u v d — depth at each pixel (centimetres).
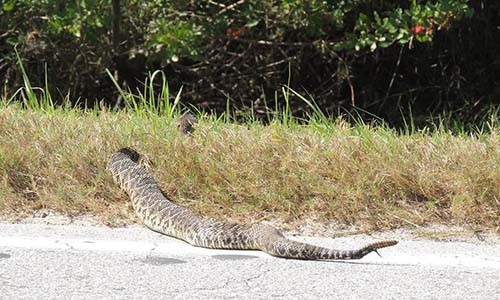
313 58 1316
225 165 682
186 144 718
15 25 1267
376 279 525
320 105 1327
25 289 500
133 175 656
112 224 622
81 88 1295
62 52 1277
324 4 1212
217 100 1316
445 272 538
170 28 1177
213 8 1241
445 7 1139
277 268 541
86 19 1185
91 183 676
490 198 641
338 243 589
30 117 784
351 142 718
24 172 682
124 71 1277
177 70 1300
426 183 652
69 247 568
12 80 1302
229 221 629
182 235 596
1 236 585
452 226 621
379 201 639
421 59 1341
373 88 1345
